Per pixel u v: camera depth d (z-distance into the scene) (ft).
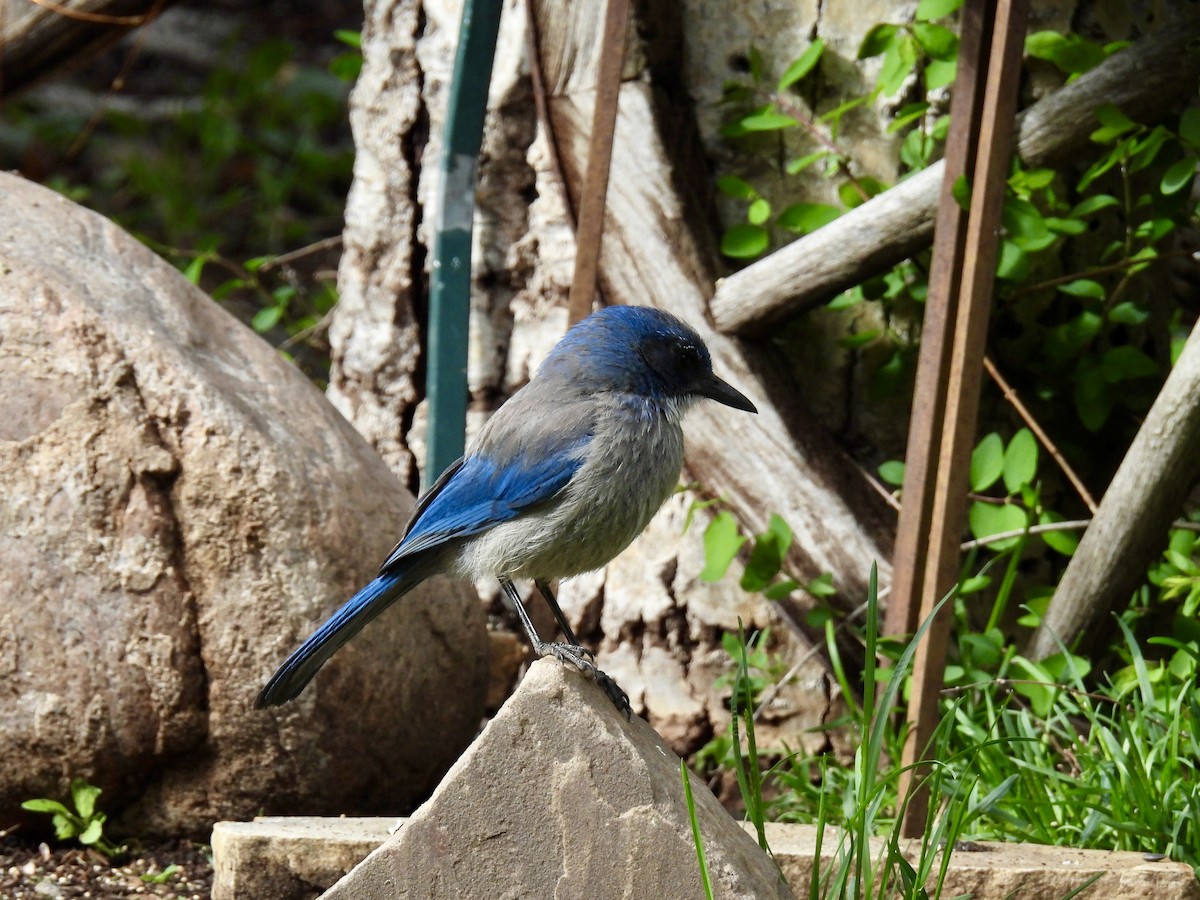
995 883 25.67
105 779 28.96
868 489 35.63
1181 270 46.14
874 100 35.53
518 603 28.37
